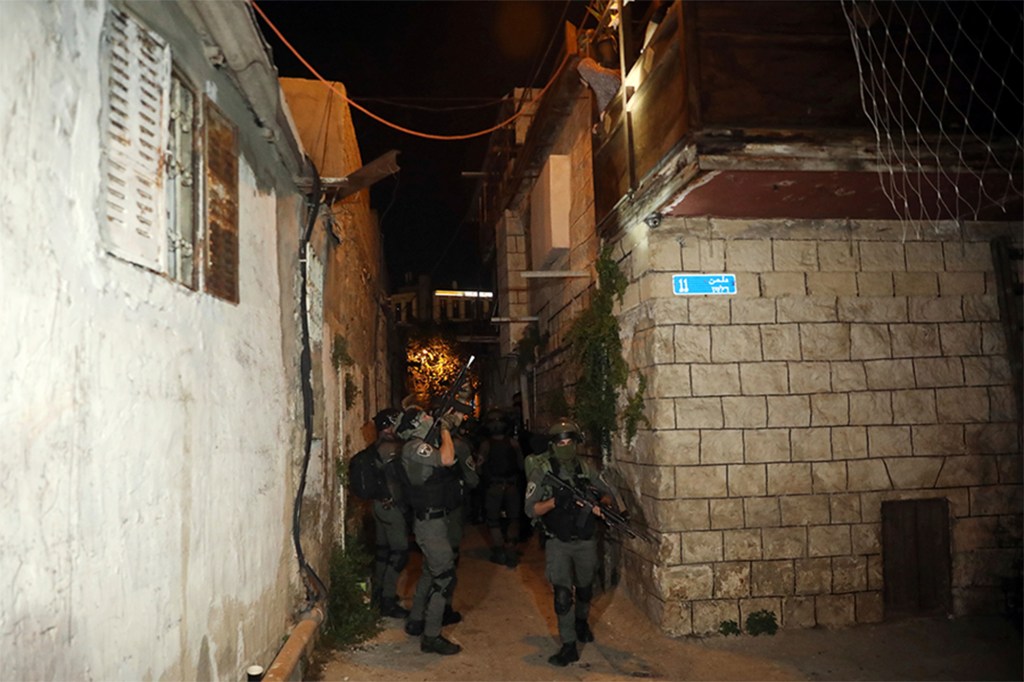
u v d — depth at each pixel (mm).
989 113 5387
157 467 2820
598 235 7723
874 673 5312
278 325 5020
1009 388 6480
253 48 3680
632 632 6340
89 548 2277
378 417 6895
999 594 6316
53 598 2068
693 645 5910
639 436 6668
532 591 7922
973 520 6348
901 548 6273
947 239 6574
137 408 2652
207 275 3502
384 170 5910
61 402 2148
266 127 4574
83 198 2330
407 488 6000
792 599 6160
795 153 5172
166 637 2859
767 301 6359
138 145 2738
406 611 6895
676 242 6332
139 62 2785
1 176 1924
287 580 4965
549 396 10703
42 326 2068
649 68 6086
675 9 5418
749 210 6156
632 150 6527
